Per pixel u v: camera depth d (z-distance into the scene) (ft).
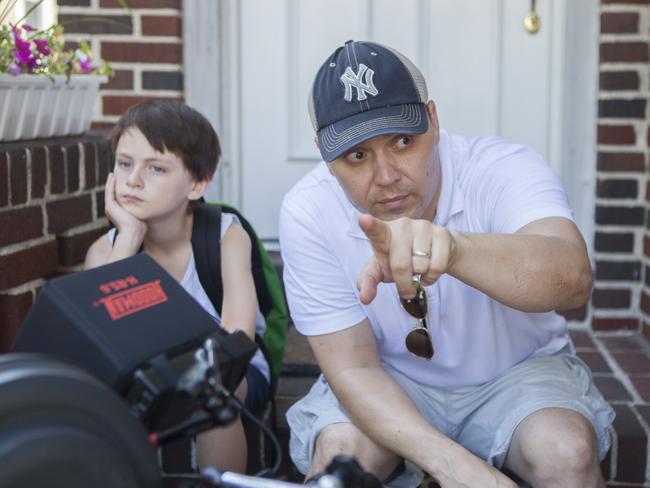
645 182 9.87
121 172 7.04
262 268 7.43
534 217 5.33
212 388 3.66
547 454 5.47
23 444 2.95
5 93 7.20
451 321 6.01
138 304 3.92
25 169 7.19
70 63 8.53
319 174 6.33
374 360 6.09
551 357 6.39
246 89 10.65
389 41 10.47
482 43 10.36
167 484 4.83
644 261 9.84
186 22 10.23
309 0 10.48
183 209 7.11
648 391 8.21
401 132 5.24
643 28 9.72
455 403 6.37
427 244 4.20
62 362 3.30
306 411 6.31
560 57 10.18
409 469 6.19
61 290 3.82
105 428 3.19
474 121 10.48
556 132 10.29
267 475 4.26
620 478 7.25
